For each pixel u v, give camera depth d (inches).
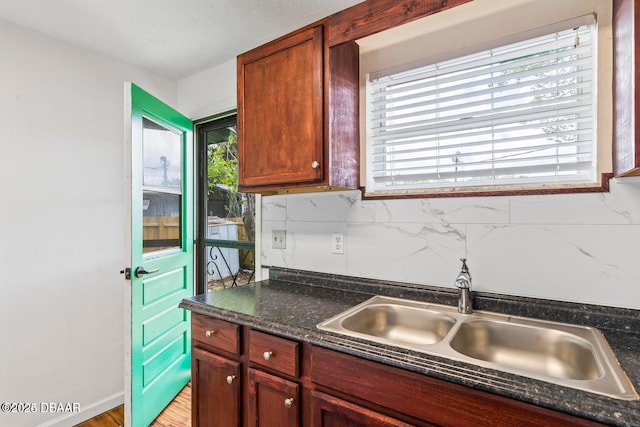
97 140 81.4
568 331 42.6
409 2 48.2
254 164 62.6
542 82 50.1
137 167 71.2
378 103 65.1
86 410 78.4
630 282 43.1
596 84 45.9
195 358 55.0
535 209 48.8
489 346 46.3
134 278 70.1
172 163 88.6
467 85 55.7
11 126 68.4
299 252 72.7
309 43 55.8
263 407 46.3
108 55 83.2
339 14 53.4
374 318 54.3
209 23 69.5
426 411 33.5
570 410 26.6
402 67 61.5
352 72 62.4
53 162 74.0
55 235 74.1
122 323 85.2
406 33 61.1
